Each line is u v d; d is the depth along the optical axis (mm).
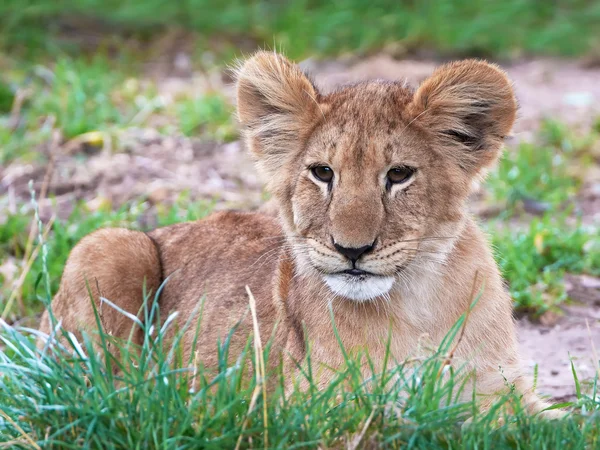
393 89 9016
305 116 8922
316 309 8797
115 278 10477
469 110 8938
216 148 17844
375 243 8305
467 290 8789
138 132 18344
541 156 17516
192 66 23500
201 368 8016
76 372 8008
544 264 13508
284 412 7508
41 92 19766
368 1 28688
